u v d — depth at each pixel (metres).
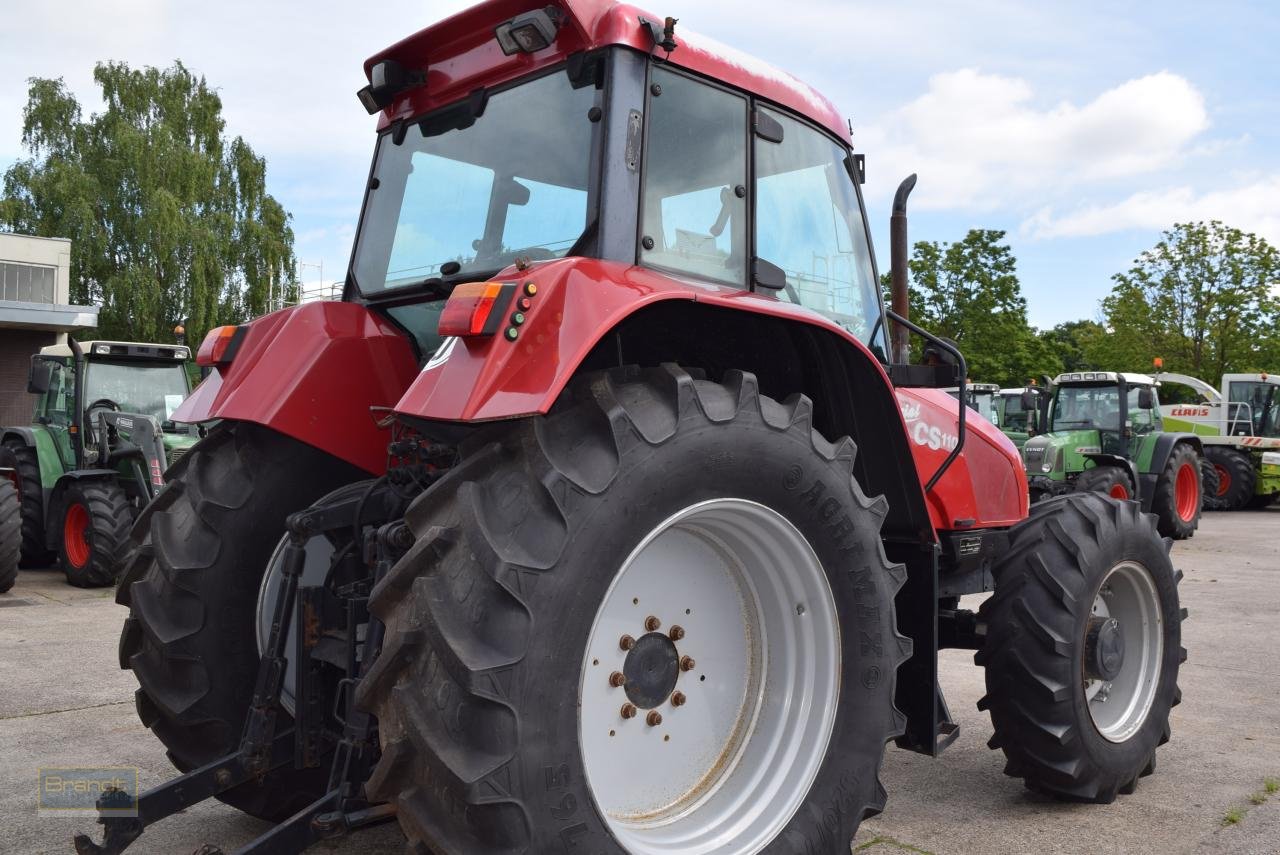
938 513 3.23
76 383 8.44
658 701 2.30
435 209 2.86
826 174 3.08
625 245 2.36
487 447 2.03
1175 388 28.23
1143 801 3.38
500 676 1.82
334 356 2.74
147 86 36.06
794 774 2.39
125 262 34.94
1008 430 15.88
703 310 2.52
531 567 1.87
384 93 3.00
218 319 35.44
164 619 2.61
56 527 8.42
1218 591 8.20
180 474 2.81
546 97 2.57
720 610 2.44
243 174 37.19
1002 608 3.31
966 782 3.58
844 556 2.43
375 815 2.16
